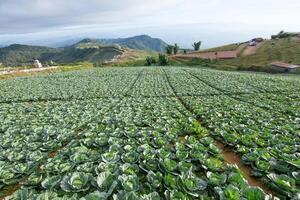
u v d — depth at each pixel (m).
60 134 10.39
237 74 46.28
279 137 9.67
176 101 19.73
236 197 5.09
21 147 9.27
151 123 12.31
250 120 12.30
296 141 9.32
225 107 16.53
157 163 7.36
